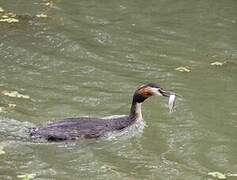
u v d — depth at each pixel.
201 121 15.09
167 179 12.51
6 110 14.86
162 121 15.03
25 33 19.88
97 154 13.38
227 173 12.91
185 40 20.50
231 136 14.48
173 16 22.78
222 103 16.06
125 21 21.88
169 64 18.42
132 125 14.53
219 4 24.36
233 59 19.12
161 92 14.62
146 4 23.88
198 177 12.66
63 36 19.83
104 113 15.21
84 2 23.47
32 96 15.78
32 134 13.72
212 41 20.56
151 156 13.46
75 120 14.16
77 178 12.30
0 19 20.88
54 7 22.58
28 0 23.12
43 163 12.79
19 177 12.16
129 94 16.28
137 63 18.30
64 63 17.94
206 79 17.50
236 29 21.80
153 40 20.27
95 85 16.67
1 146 13.26
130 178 12.46
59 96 15.91
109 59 18.42
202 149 13.89
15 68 17.42
